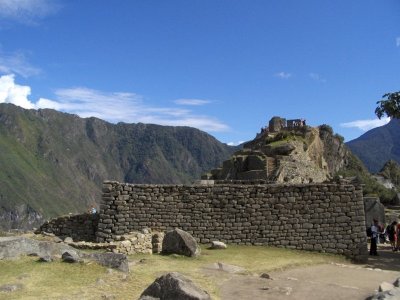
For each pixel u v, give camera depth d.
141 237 21.52
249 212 25.58
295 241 25.06
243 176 61.78
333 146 95.81
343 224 24.91
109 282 13.75
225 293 14.20
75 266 14.97
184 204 25.91
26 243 16.31
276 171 60.66
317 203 25.22
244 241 25.38
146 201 25.95
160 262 18.88
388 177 93.88
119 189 26.00
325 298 14.02
